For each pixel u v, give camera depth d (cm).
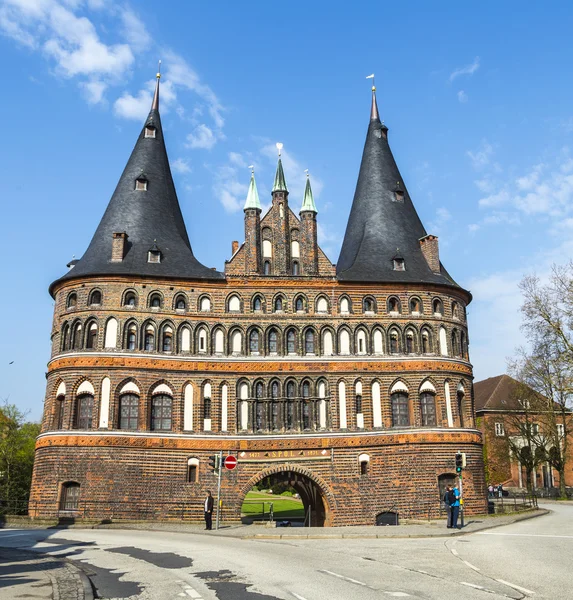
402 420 5197
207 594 1691
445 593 1664
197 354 5097
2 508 5488
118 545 2994
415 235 5919
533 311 6981
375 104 6612
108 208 5647
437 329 5425
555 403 8094
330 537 3422
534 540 3086
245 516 6109
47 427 4975
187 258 5419
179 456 4881
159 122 6122
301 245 5512
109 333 5000
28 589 1780
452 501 3816
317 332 5253
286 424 5062
